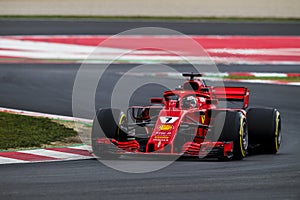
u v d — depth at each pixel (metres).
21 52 93.31
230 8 149.50
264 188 27.06
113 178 29.02
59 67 80.69
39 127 45.47
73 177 29.28
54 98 59.16
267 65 84.62
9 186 27.28
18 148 38.84
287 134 44.97
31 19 135.62
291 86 66.81
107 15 148.88
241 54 90.44
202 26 125.38
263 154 38.12
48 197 25.19
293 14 148.25
